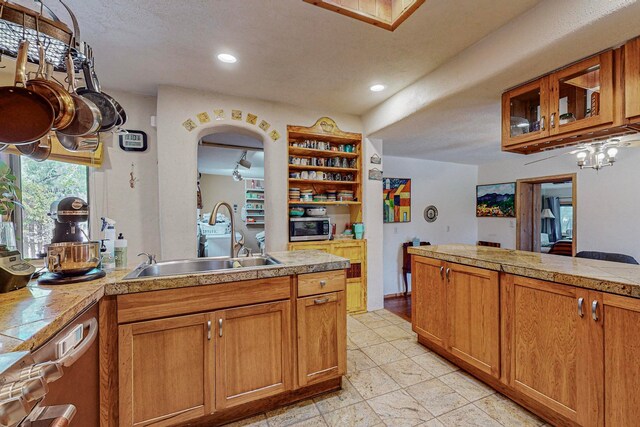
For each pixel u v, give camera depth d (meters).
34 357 0.81
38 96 1.15
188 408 1.53
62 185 2.54
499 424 1.64
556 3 1.58
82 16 1.75
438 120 2.97
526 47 1.73
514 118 2.21
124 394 1.41
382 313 3.62
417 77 2.60
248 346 1.67
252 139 3.91
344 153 3.61
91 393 1.29
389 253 4.84
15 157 2.26
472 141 3.88
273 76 2.56
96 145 1.66
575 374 1.46
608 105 1.63
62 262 1.39
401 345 2.67
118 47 2.09
